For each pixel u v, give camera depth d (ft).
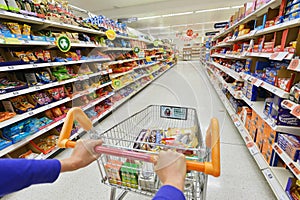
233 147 6.88
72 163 1.83
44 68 6.43
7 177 1.37
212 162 1.65
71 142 2.16
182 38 24.70
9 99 5.32
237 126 7.73
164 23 37.06
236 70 10.04
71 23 7.34
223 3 22.45
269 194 4.68
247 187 4.93
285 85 4.30
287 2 4.54
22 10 5.21
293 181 3.96
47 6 6.38
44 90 6.42
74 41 7.31
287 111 4.32
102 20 9.84
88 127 2.58
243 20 8.53
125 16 25.84
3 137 5.08
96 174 5.63
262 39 6.06
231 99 9.95
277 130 4.45
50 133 7.04
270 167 4.91
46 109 6.11
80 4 21.61
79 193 4.91
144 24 37.88
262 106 6.23
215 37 19.19
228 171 5.56
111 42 7.27
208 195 4.70
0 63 4.63
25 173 1.46
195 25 39.99
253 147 5.96
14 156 5.81
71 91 7.52
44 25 6.33
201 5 23.16
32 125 5.68
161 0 23.15
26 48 6.38
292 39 4.37
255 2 6.79
